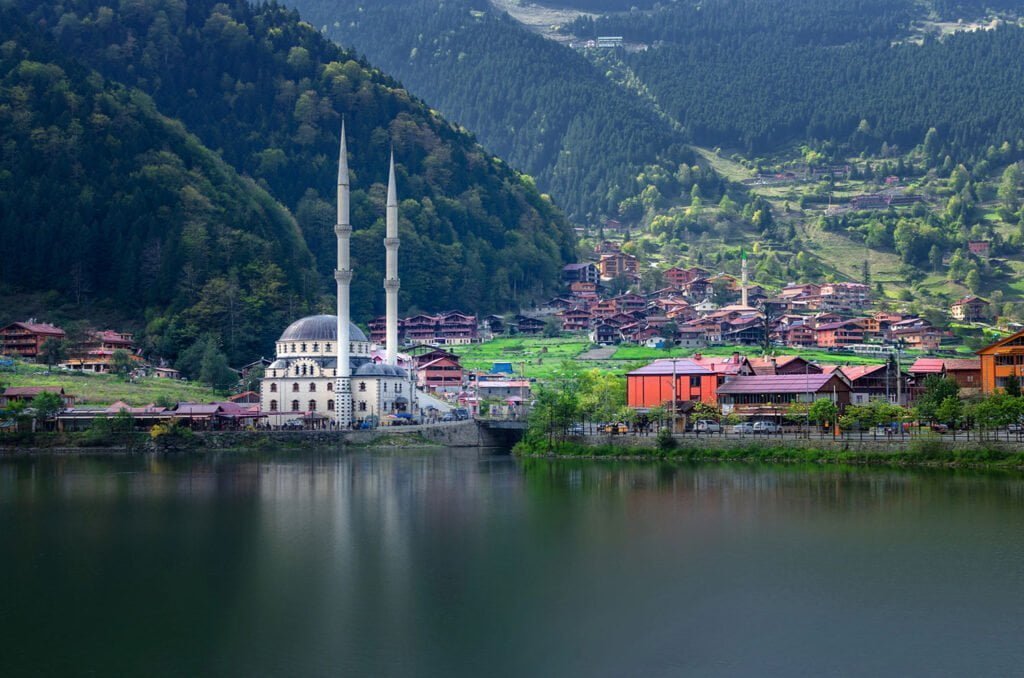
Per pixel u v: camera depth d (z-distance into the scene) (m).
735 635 95.50
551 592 108.00
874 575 112.31
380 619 100.44
